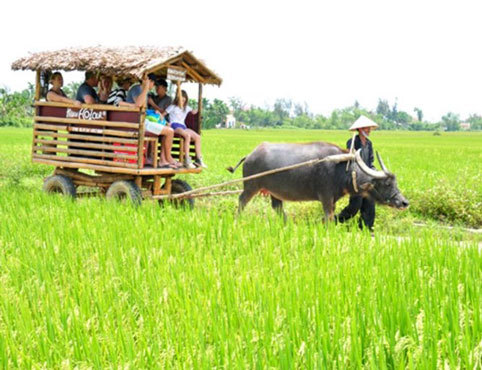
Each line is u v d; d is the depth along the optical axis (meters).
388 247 5.80
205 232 6.35
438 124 165.12
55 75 9.80
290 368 3.08
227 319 3.74
